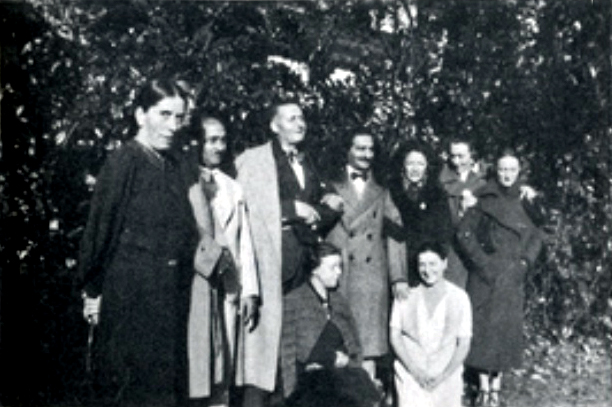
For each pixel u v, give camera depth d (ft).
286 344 19.15
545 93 21.56
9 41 19.71
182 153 18.65
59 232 19.88
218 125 19.02
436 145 20.81
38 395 19.54
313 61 20.43
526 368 21.63
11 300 19.71
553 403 20.36
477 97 21.13
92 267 18.04
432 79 20.94
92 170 19.88
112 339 18.06
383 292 19.81
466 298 19.94
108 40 19.85
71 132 19.83
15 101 19.74
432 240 19.89
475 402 20.66
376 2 20.68
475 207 20.56
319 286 19.26
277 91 20.22
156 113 18.20
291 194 19.10
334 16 20.52
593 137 21.89
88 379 19.44
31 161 19.81
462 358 19.84
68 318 19.77
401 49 20.83
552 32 21.52
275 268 18.99
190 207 18.35
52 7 19.79
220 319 18.65
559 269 22.18
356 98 20.58
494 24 21.20
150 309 17.99
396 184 20.10
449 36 21.03
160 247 18.02
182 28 19.99
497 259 20.45
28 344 19.65
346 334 19.44
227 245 18.65
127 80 19.84
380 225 19.85
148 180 17.99
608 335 22.29
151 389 18.19
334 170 19.97
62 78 19.81
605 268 22.33
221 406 18.75
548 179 21.85
